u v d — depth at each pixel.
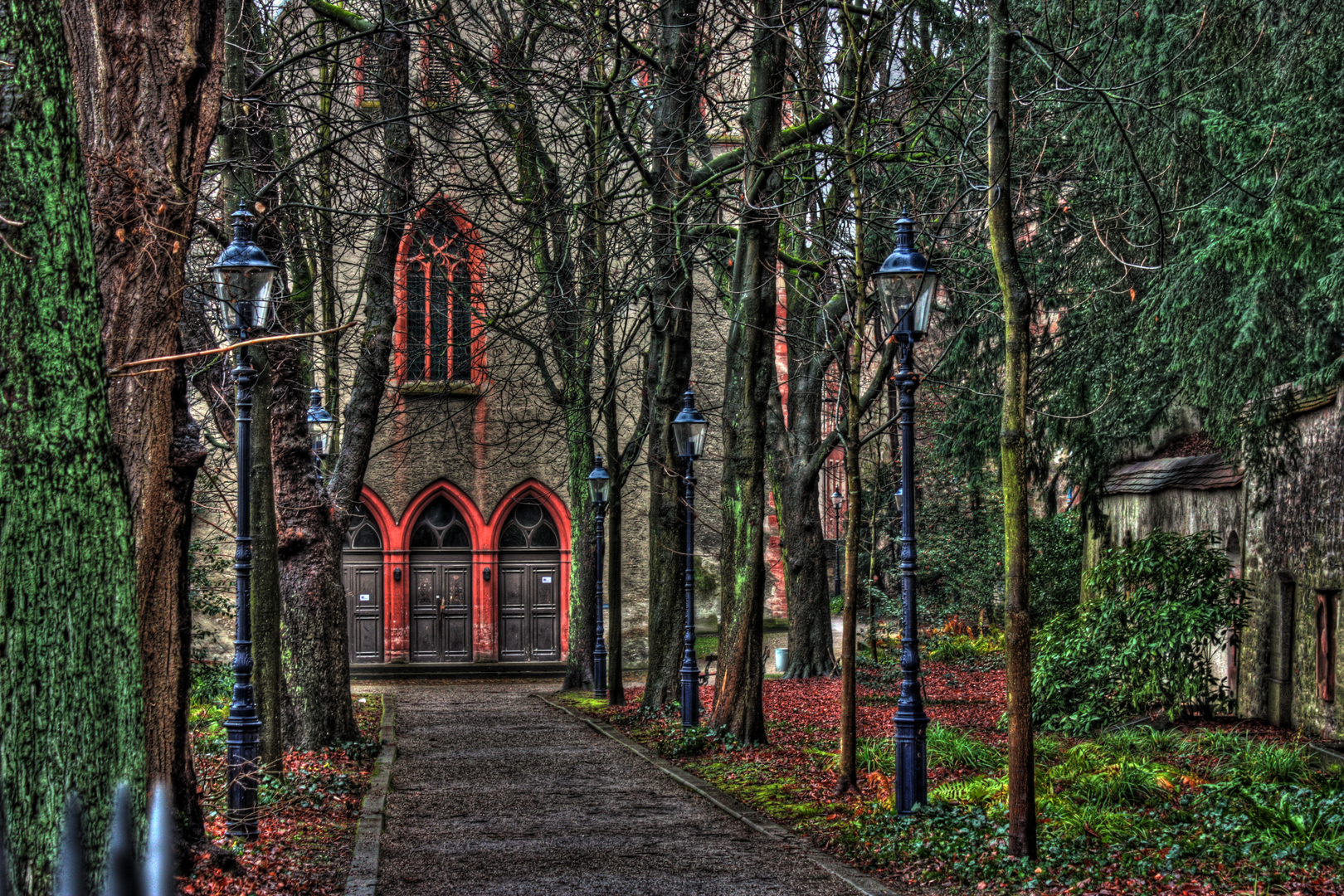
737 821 10.47
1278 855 8.03
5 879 2.56
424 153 15.77
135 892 1.47
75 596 3.24
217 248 13.91
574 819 10.60
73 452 3.28
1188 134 12.41
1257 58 11.77
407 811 10.97
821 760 13.48
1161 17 12.55
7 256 3.20
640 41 16.34
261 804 10.53
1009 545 8.30
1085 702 16.09
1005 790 10.41
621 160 16.16
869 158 12.10
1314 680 14.53
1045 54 13.10
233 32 12.14
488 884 8.09
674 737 15.45
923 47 15.61
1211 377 12.71
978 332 17.66
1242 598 15.99
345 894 7.59
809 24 13.79
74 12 6.73
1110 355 15.84
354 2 16.30
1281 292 11.74
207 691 18.92
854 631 11.28
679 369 18.45
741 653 15.06
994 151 8.45
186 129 7.02
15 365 3.20
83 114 6.75
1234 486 17.30
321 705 14.84
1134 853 8.28
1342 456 13.84
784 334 15.11
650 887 8.01
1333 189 10.67
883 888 7.84
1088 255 15.48
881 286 9.95
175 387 7.39
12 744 3.05
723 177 16.88
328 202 15.17
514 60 15.52
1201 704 16.61
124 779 3.31
